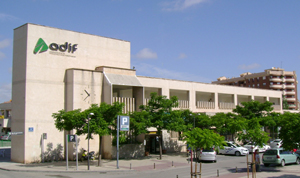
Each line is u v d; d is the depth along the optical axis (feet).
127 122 100.63
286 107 357.41
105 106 98.32
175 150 150.10
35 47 111.45
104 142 122.31
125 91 143.43
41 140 110.52
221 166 99.55
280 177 75.20
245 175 79.25
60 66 117.29
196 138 75.36
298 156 103.04
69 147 116.57
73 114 95.45
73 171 88.84
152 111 119.55
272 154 94.58
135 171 91.20
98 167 97.30
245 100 208.85
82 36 124.67
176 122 117.19
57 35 117.50
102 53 130.31
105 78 122.42
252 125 102.01
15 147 111.65
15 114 112.47
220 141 79.56
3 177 78.38
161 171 90.89
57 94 115.65
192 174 62.90
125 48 138.82
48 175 82.74
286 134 80.43
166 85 151.33
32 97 109.50
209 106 173.06
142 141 129.70
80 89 117.19
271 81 381.60
